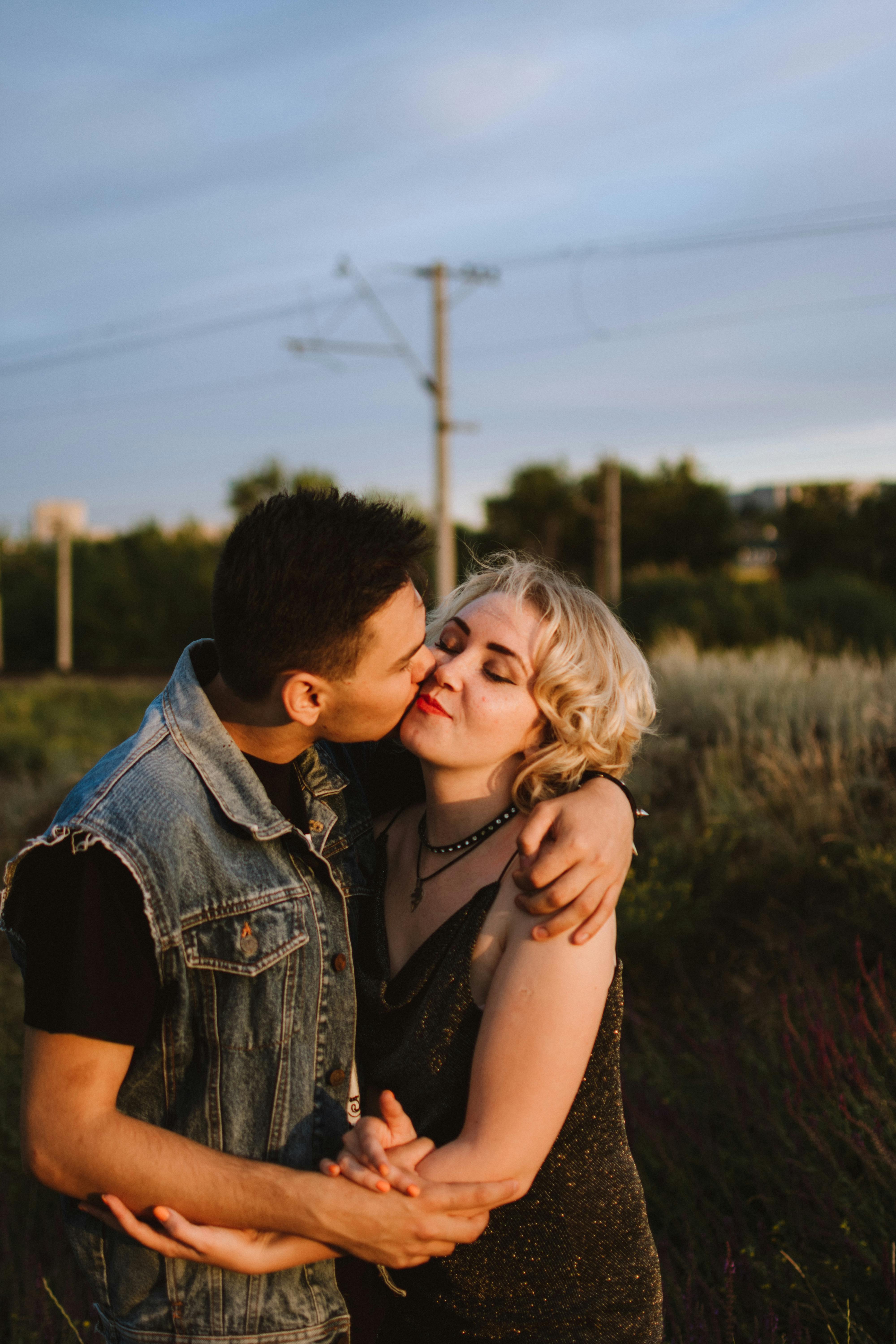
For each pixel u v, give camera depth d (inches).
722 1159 108.5
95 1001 47.6
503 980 52.4
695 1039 139.3
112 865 49.9
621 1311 57.0
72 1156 47.6
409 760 68.1
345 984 57.0
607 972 52.9
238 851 54.6
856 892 169.8
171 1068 53.2
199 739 55.4
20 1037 182.4
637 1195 58.8
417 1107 56.1
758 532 1517.0
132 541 1550.2
